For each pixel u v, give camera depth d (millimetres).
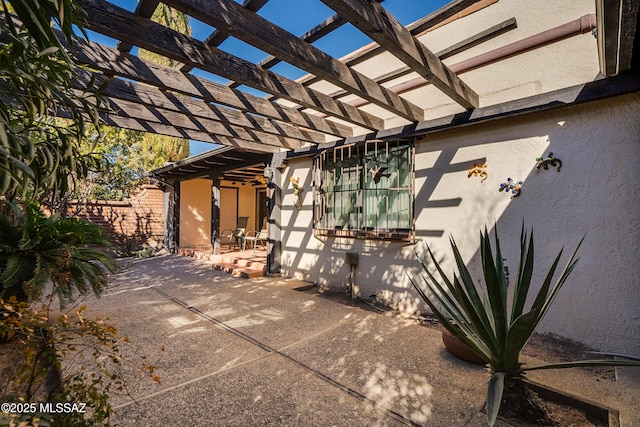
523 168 3275
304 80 3213
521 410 1913
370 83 3105
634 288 2672
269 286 5320
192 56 2291
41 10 1353
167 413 1934
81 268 2975
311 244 5633
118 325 3406
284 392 2189
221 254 8234
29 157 1312
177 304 4242
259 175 9539
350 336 3209
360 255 4793
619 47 2160
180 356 2699
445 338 2773
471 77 3621
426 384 2307
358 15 1875
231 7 1931
